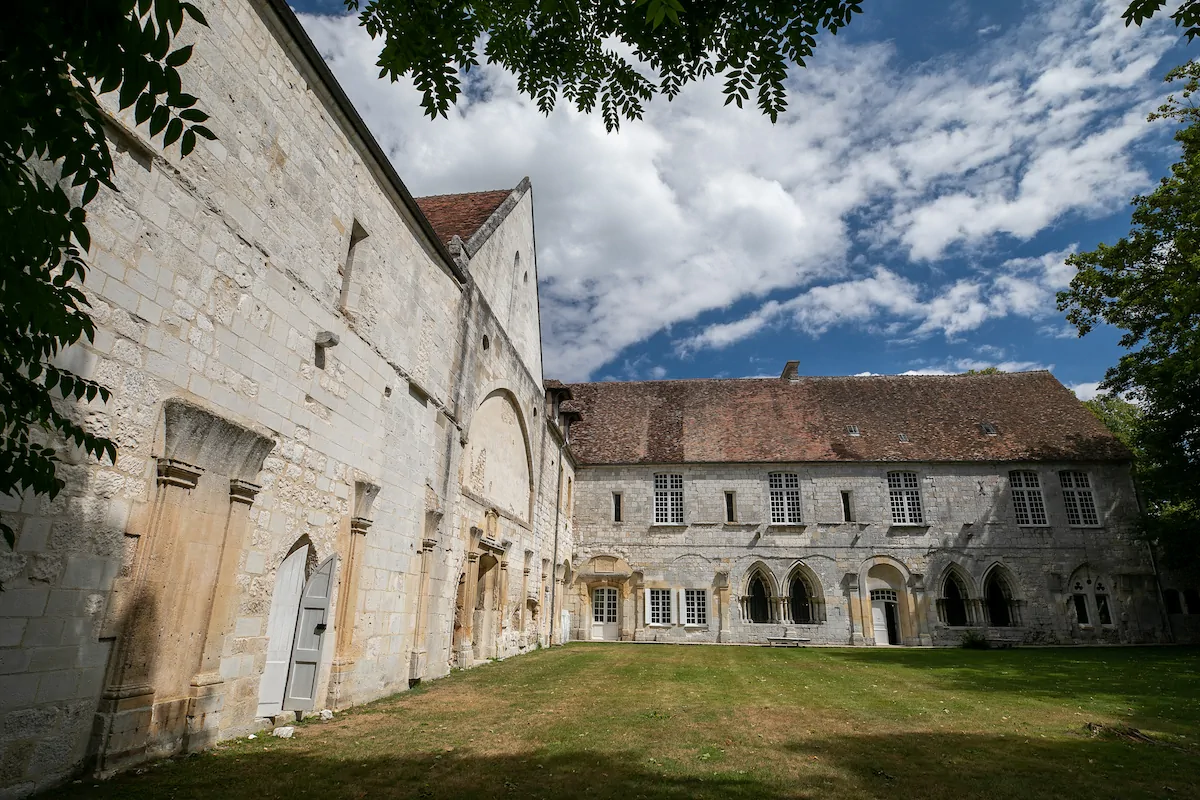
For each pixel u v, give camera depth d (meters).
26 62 2.30
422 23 5.84
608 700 10.55
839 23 5.36
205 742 6.45
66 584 5.10
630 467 31.84
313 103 8.64
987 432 31.06
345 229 9.43
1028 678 14.69
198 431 6.32
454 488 13.94
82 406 5.20
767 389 35.62
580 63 6.51
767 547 29.86
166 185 6.10
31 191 2.72
